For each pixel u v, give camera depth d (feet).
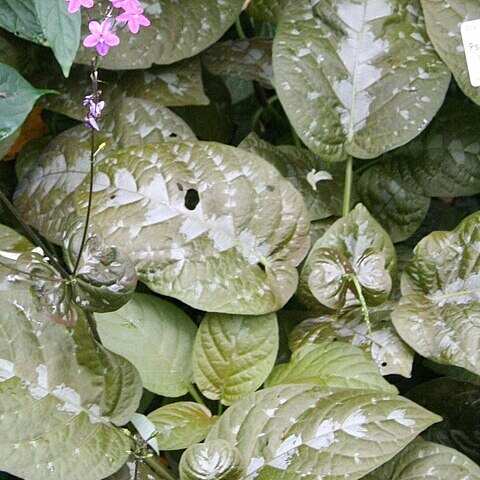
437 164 3.85
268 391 3.32
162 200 3.52
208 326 3.50
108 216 3.51
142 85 3.81
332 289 3.47
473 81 3.64
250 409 3.30
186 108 3.99
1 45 3.78
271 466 3.24
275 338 3.48
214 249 3.51
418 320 3.46
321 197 3.79
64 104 3.78
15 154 3.98
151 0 3.73
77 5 3.13
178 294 3.48
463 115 3.86
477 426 3.67
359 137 3.69
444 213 4.03
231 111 4.09
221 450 3.19
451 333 3.44
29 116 3.95
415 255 3.51
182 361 3.52
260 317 3.50
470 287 3.49
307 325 3.54
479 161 3.84
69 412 3.29
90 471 3.23
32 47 3.82
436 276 3.51
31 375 3.28
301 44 3.70
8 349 3.28
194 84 3.82
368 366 3.41
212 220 3.52
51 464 3.22
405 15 3.71
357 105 3.69
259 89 4.12
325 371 3.42
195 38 3.74
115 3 3.15
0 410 3.24
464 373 3.64
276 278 3.51
